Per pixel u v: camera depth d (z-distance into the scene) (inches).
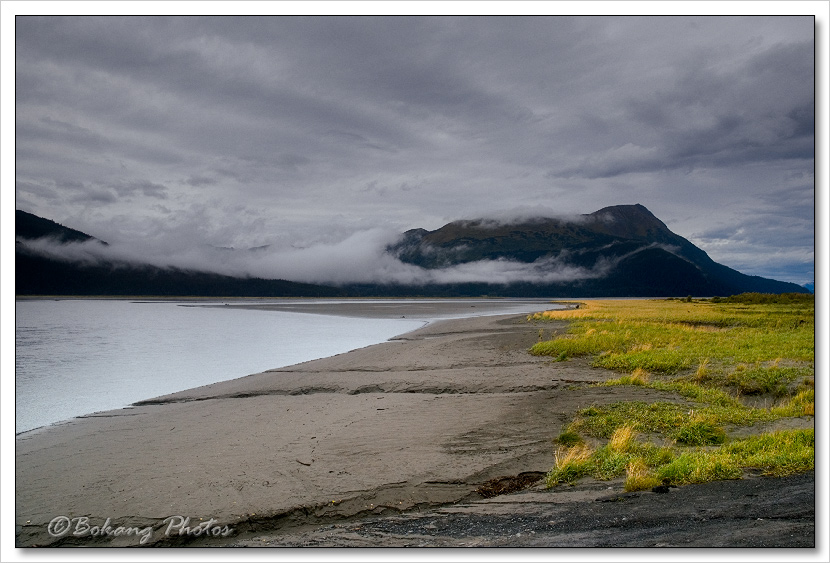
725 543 257.3
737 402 629.3
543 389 767.7
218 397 788.0
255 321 2844.5
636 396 641.6
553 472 413.7
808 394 628.1
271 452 493.4
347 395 767.1
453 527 331.9
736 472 370.0
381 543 312.5
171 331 2140.7
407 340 1579.7
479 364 1011.3
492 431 537.3
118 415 687.1
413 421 589.6
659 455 424.8
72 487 419.2
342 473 435.2
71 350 1441.9
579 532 297.3
